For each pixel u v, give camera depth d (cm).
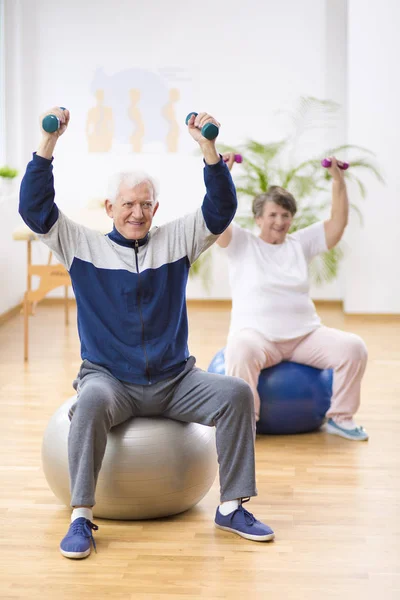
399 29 656
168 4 716
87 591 252
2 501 322
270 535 287
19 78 713
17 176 705
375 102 664
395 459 373
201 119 285
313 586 256
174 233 301
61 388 486
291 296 404
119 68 723
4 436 401
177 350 300
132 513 300
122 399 291
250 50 719
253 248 410
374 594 252
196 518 308
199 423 299
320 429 417
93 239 296
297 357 407
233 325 407
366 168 673
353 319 688
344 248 687
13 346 592
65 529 297
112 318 292
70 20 720
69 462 279
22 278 712
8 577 260
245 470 291
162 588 254
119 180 293
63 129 278
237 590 253
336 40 713
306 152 723
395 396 474
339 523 303
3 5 698
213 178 290
